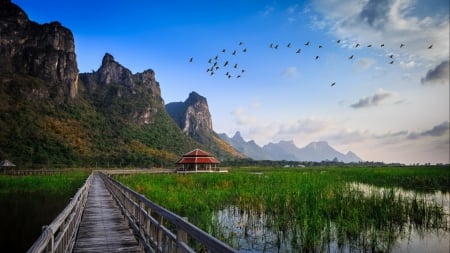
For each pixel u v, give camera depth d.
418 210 15.64
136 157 117.75
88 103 159.88
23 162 86.25
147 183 29.02
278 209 15.70
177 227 5.04
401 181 34.06
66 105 136.12
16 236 15.71
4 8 139.12
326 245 11.22
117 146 132.38
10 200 27.14
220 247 3.24
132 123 163.12
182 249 4.66
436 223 14.22
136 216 10.38
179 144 173.38
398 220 14.74
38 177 45.50
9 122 103.38
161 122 182.12
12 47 134.75
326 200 16.44
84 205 16.52
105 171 59.88
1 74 123.62
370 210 14.96
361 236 12.13
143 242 8.22
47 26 148.62
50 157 95.69
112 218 13.00
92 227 11.17
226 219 15.27
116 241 9.17
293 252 10.48
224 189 24.70
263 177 34.50
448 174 40.16
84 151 112.75
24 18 144.38
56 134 113.12
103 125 144.75
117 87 180.50
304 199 16.47
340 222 12.59
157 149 151.12
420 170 50.53
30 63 137.12
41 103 125.44
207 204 17.84
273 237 12.11
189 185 28.20
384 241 11.55
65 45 151.38
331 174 40.19
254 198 18.91
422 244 11.68
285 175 36.12
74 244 8.77
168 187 26.09
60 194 31.59
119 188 15.80
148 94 193.12
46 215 20.73
